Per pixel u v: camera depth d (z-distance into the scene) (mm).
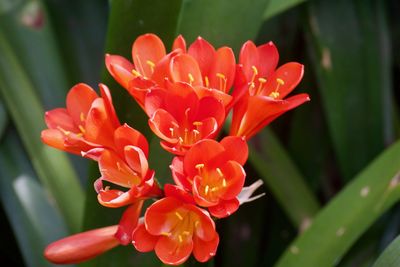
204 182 814
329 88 1145
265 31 1209
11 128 1129
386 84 1149
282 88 858
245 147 798
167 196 801
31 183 1107
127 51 956
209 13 986
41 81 1115
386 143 1144
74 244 832
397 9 1263
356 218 1004
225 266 1219
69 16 1170
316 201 1105
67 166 1054
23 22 1126
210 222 788
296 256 1004
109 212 958
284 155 1106
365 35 1158
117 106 954
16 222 1092
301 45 1216
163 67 823
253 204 1203
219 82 835
